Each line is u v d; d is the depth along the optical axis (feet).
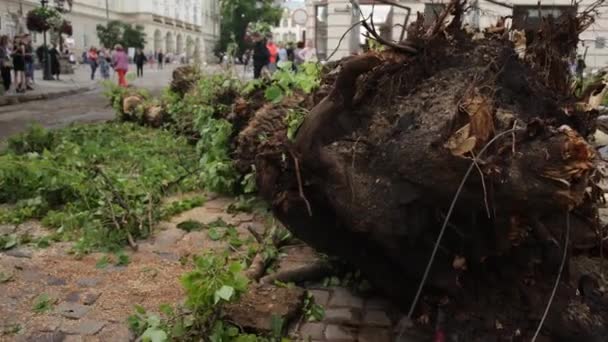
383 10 25.72
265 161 12.01
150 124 38.09
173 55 222.48
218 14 315.78
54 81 94.22
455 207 9.78
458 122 9.29
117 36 182.09
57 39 117.19
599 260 12.19
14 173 21.50
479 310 10.60
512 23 12.32
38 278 14.53
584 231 10.79
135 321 11.99
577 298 10.55
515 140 9.12
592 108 11.26
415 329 11.96
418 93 11.00
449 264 10.64
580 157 8.75
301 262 15.83
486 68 10.61
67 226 18.15
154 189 21.47
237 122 22.25
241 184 21.58
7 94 65.87
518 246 10.18
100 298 13.47
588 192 10.76
